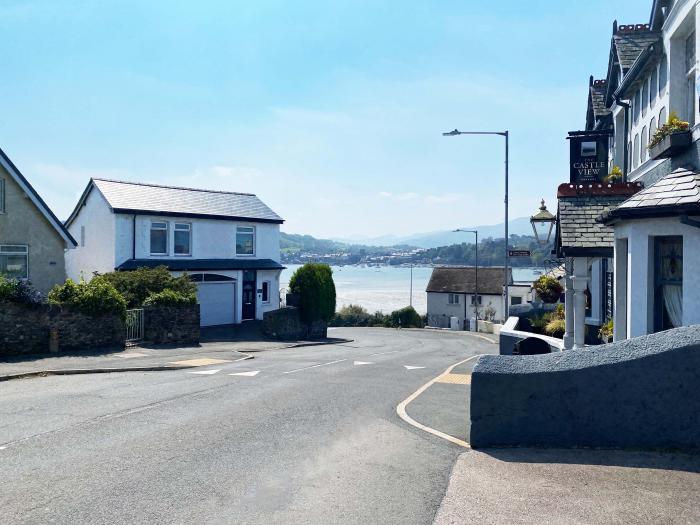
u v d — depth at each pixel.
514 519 5.94
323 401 12.23
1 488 6.92
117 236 31.95
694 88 12.44
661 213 10.18
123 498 6.60
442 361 21.81
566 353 8.28
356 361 21.31
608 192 14.99
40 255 28.03
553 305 22.75
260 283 38.19
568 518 5.92
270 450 8.48
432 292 75.44
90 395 13.01
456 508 6.25
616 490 6.53
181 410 11.30
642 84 16.34
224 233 36.62
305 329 36.41
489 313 72.50
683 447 7.54
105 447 8.66
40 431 9.61
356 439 9.06
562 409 8.05
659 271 10.80
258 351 26.00
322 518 6.05
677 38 13.02
